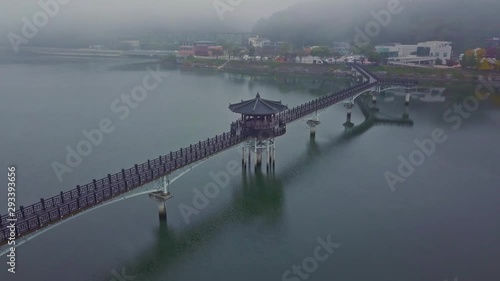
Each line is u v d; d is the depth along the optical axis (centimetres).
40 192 4825
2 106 9794
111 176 3812
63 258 3516
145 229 4006
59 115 8912
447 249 3644
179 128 7875
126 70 18488
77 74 16588
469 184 5072
